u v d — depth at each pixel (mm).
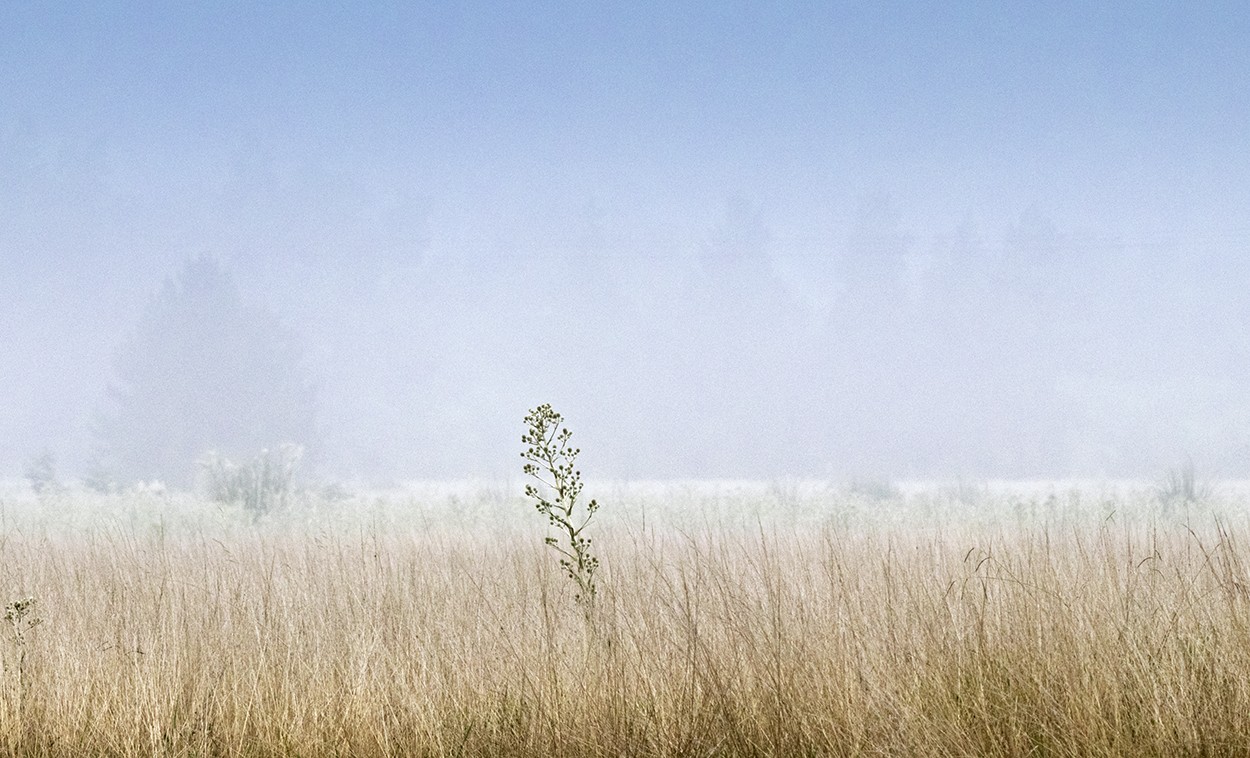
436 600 5660
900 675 4062
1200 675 3809
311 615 5434
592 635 4578
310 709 4023
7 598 6172
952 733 3527
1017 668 4027
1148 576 5102
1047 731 3551
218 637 5082
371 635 4984
